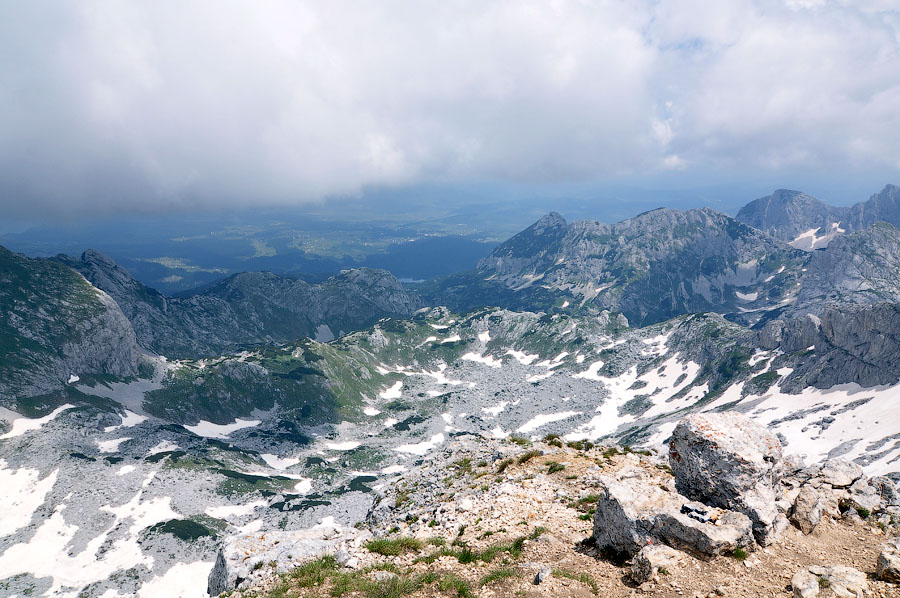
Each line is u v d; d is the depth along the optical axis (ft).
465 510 112.47
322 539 100.22
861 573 61.57
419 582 71.72
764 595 59.62
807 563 67.41
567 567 73.20
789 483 94.48
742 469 75.72
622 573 69.26
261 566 89.71
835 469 101.60
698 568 65.36
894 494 90.63
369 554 89.04
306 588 74.49
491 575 71.20
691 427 81.20
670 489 84.99
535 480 126.00
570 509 103.55
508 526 96.12
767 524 71.72
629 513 73.77
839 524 81.20
